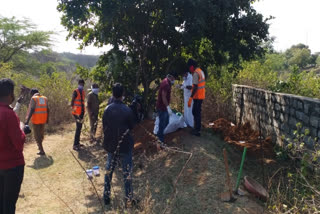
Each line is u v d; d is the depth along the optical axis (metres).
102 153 7.06
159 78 8.78
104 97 9.26
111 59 7.95
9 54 21.31
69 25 7.62
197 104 6.44
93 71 8.84
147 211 3.78
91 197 4.82
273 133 6.33
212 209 4.04
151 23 7.76
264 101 6.76
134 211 4.06
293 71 8.05
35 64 22.56
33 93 7.12
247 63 10.99
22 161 3.60
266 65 12.39
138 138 7.09
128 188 4.36
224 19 6.82
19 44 21.34
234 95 9.06
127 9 6.94
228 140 6.45
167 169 5.35
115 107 4.31
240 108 8.47
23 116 9.76
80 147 7.71
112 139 4.24
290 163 5.32
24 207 4.56
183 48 8.30
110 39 7.86
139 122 7.83
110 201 4.56
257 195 4.26
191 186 4.70
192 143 6.10
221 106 9.13
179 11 6.91
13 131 3.39
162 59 8.63
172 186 4.81
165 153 5.94
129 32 7.82
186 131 6.74
